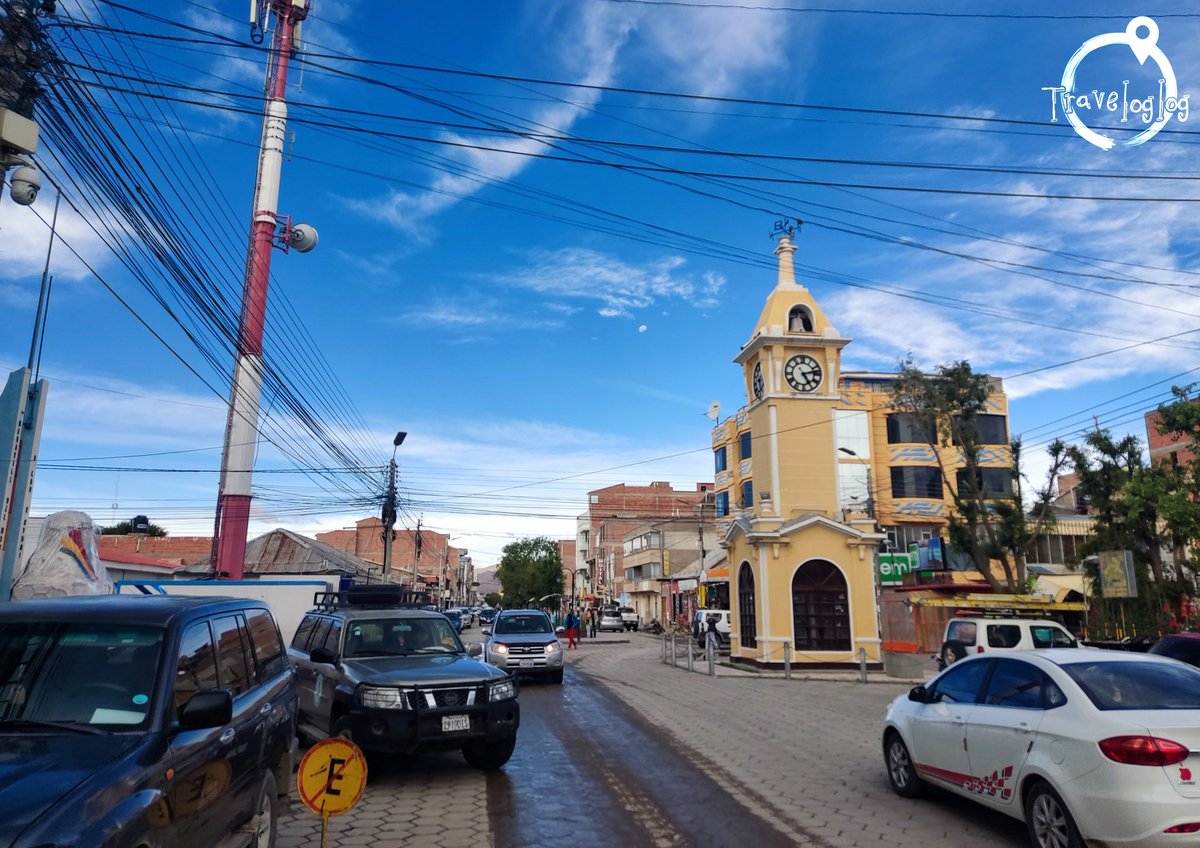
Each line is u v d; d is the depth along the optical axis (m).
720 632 36.19
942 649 19.31
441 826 6.92
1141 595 22.88
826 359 26.30
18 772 3.44
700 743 11.04
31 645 4.34
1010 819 7.07
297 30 20.20
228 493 19.03
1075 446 24.56
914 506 41.53
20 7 7.94
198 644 4.79
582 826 6.92
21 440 11.43
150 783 3.69
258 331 19.23
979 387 27.77
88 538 14.34
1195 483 21.73
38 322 11.32
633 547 70.75
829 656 23.56
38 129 8.15
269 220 19.89
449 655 9.81
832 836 6.61
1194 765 5.16
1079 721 5.67
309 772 4.96
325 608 11.37
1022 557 27.20
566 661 27.52
